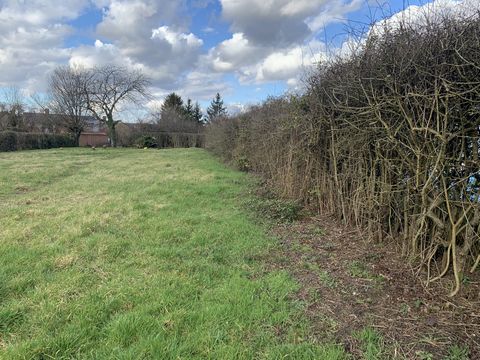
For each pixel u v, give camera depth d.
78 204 6.88
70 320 2.68
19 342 2.40
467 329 2.48
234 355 2.28
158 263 3.84
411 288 3.09
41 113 39.91
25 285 3.29
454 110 2.93
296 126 6.42
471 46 2.69
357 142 4.52
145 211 6.21
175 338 2.45
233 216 5.93
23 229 5.04
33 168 13.75
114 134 39.19
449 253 3.11
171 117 44.78
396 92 3.27
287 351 2.32
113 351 2.30
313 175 6.30
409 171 3.54
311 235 4.87
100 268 3.71
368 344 2.38
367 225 4.64
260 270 3.71
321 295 3.11
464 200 2.94
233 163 13.98
